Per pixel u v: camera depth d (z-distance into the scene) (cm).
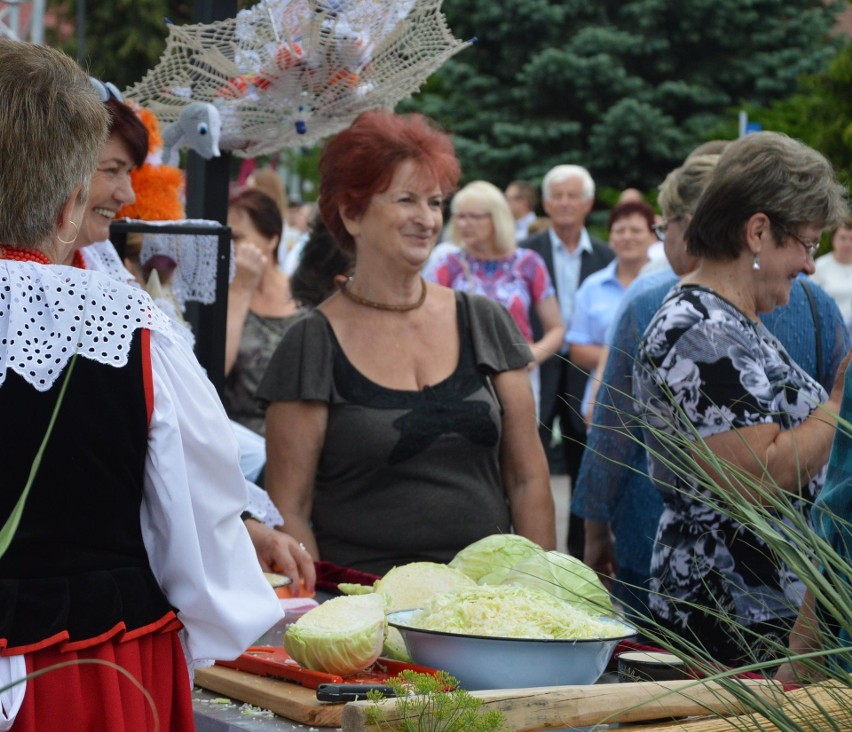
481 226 725
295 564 293
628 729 184
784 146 276
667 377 267
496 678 199
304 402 321
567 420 737
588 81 1877
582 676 203
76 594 168
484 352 331
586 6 1936
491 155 1872
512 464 341
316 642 207
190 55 332
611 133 1861
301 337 327
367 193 321
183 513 176
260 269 473
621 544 376
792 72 1939
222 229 321
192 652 184
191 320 358
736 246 278
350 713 166
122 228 303
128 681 171
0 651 161
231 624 182
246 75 334
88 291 176
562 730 186
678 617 273
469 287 719
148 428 175
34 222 175
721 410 261
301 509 322
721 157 284
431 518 317
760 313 298
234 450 184
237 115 346
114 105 262
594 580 242
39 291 173
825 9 2041
